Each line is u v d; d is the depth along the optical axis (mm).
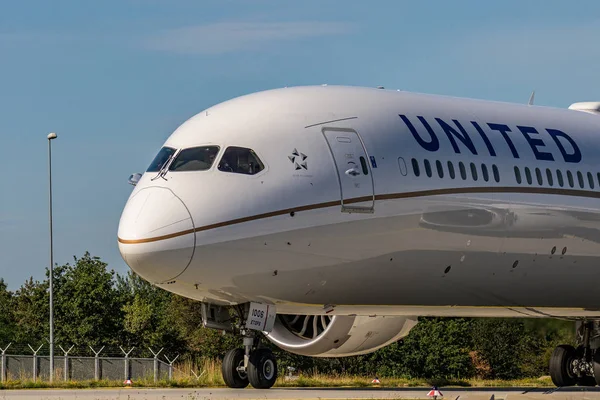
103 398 50281
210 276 52812
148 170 55312
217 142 54250
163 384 64250
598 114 71375
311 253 53969
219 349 137000
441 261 58125
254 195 52938
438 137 58844
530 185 61406
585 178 64312
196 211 52156
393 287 57438
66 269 147625
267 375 56188
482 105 64250
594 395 49469
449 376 125250
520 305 64188
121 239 52625
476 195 58844
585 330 72188
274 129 54969
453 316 65562
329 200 54062
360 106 57875
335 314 59750
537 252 61875
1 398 50750
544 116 66750
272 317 55906
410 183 56469
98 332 143250
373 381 77188
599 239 64312
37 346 144875
